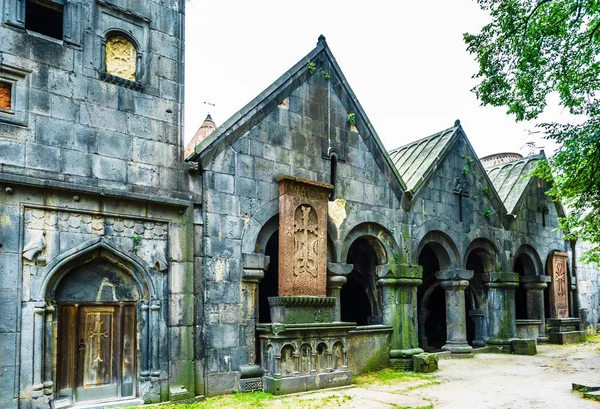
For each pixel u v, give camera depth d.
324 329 12.62
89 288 10.41
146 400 10.51
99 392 10.28
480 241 20.05
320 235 13.37
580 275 26.97
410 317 16.34
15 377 8.99
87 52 10.65
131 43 11.47
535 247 23.00
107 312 10.61
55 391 9.72
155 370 10.72
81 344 10.18
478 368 15.91
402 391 12.34
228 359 11.88
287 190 12.78
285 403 10.78
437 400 11.36
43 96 9.94
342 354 13.12
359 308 20.75
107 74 10.82
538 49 13.87
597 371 15.42
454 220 18.73
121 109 10.98
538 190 23.91
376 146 16.36
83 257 10.19
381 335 15.61
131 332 10.84
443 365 16.44
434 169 18.20
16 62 9.68
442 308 24.20
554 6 13.30
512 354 19.33
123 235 10.70
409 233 16.83
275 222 13.50
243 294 12.41
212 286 11.87
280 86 13.89
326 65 15.33
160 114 11.61
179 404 10.61
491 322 20.33
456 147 19.55
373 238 15.98
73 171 10.12
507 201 22.66
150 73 11.56
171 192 11.52
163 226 11.33
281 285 12.48
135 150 11.08
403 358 15.65
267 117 13.52
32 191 9.55
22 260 9.33
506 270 20.84
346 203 15.09
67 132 10.14
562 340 22.83
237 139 12.81
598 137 13.50
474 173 20.05
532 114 14.91
